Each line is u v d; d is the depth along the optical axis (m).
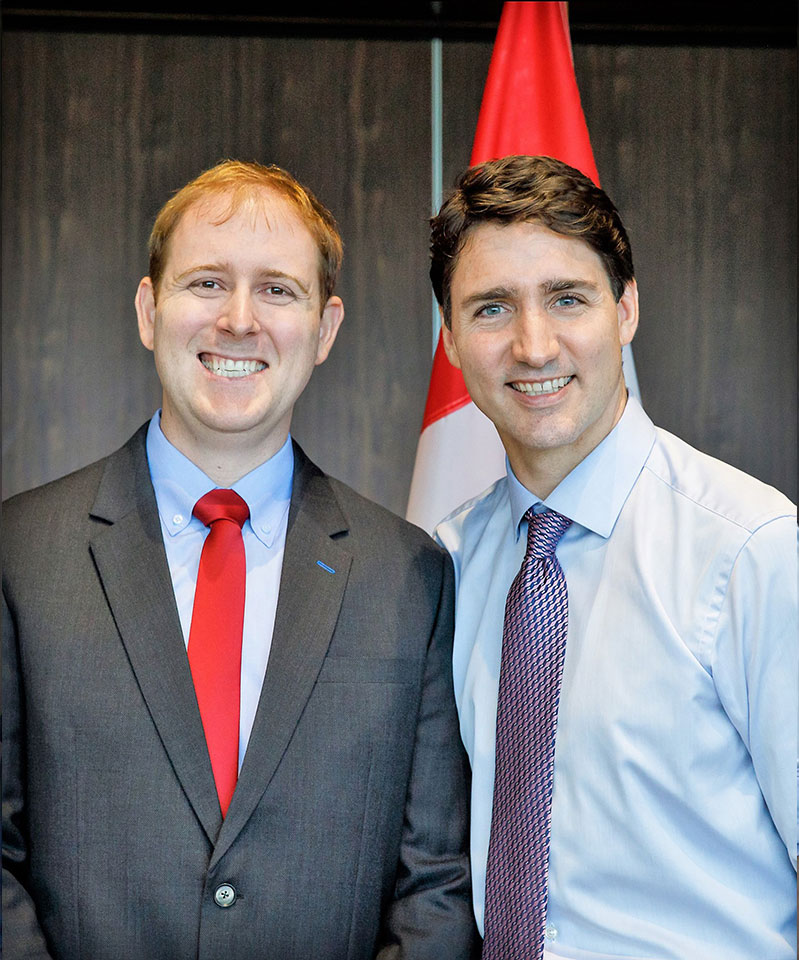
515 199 1.29
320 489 1.48
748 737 1.21
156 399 2.25
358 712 1.32
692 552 1.25
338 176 2.26
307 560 1.38
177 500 1.40
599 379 1.30
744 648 1.19
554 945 1.24
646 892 1.21
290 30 2.25
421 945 1.28
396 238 2.27
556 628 1.30
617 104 2.29
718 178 2.30
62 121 2.23
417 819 1.37
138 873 1.24
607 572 1.30
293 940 1.27
